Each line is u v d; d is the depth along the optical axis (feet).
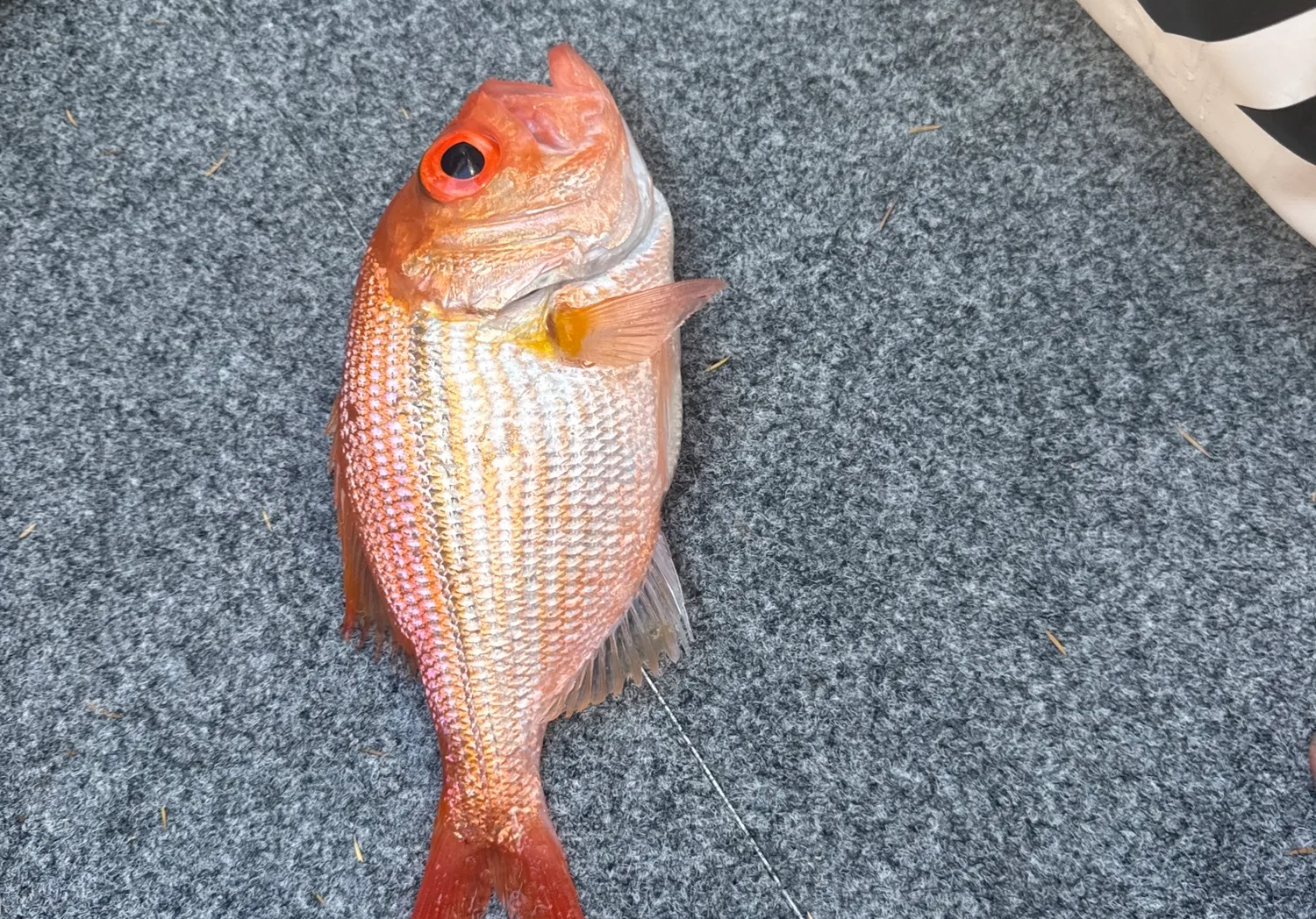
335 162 1.42
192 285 1.43
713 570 1.35
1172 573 1.30
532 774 1.21
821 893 1.33
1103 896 1.30
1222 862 1.29
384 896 1.37
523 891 1.22
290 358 1.42
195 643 1.41
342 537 1.23
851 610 1.34
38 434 1.43
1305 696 1.28
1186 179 1.31
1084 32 1.32
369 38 1.41
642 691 1.36
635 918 1.35
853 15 1.35
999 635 1.32
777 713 1.34
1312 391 1.29
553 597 1.15
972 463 1.33
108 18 1.44
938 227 1.34
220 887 1.39
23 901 1.40
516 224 1.09
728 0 1.37
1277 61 1.15
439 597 1.15
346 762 1.39
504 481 1.11
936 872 1.32
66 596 1.42
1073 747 1.31
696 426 1.36
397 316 1.11
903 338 1.34
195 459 1.42
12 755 1.41
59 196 1.44
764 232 1.36
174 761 1.40
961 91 1.34
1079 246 1.32
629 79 1.38
